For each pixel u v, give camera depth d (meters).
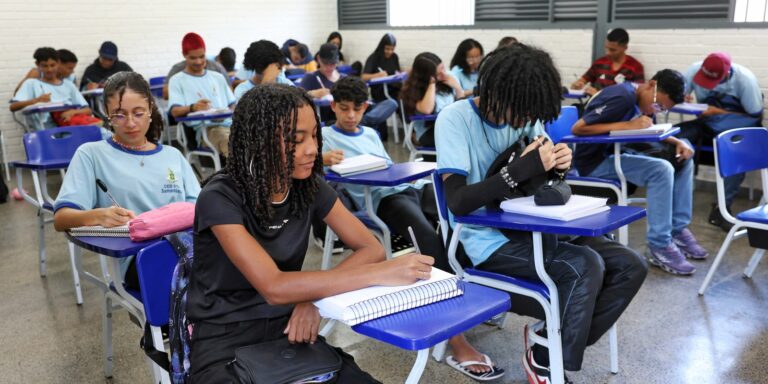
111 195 2.16
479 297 1.32
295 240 1.43
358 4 8.56
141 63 7.55
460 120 2.08
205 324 1.38
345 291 1.28
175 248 1.67
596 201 1.85
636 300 2.99
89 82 6.86
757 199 4.62
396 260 1.34
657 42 5.25
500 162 2.05
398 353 2.55
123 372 2.46
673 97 3.37
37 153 3.29
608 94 3.25
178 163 2.31
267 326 1.38
